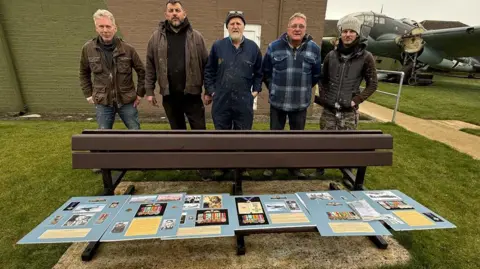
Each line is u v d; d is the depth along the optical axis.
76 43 5.39
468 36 11.64
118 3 5.07
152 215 1.67
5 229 2.04
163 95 2.72
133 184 2.69
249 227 1.57
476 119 6.00
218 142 1.88
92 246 1.73
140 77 2.91
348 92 2.60
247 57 2.54
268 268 1.68
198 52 2.66
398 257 1.79
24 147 3.66
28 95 5.64
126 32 5.21
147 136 1.84
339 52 2.62
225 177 2.91
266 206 1.80
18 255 1.79
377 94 9.65
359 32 2.46
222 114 2.69
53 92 5.66
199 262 1.71
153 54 2.65
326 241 1.92
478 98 9.54
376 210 1.77
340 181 2.86
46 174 2.91
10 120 5.09
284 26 5.37
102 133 1.96
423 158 3.64
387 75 14.23
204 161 1.88
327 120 2.80
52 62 5.47
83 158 1.82
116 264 1.67
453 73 20.25
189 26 2.61
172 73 2.64
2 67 5.34
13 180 2.77
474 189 2.84
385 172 3.19
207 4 5.17
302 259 1.75
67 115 5.57
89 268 1.64
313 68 2.68
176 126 2.96
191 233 1.50
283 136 1.94
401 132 4.82
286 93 2.65
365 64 2.54
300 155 1.95
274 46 2.64
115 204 1.80
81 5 5.14
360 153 2.00
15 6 5.07
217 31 5.33
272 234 1.97
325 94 2.80
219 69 2.59
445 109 7.16
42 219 2.17
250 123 2.78
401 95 9.59
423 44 12.52
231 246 1.86
